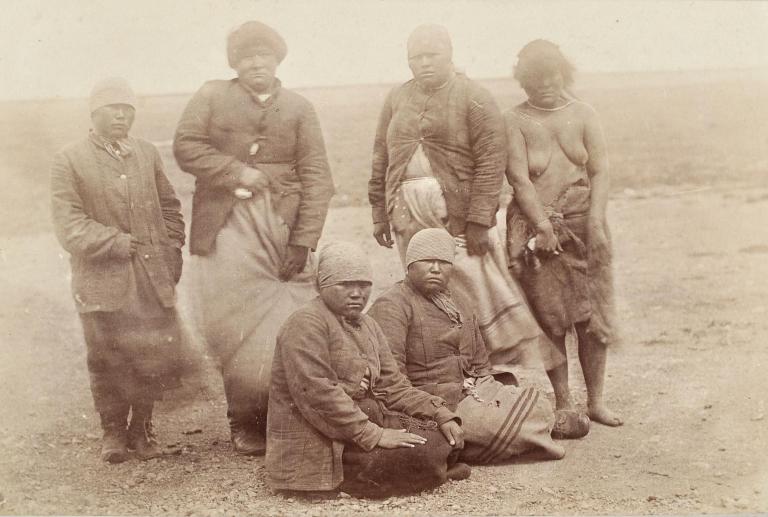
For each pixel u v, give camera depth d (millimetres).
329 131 6758
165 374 4488
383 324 4258
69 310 7023
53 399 5246
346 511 3805
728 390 5156
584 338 4766
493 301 4680
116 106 4320
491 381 4402
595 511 3799
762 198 9539
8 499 3938
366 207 8422
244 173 4469
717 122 9227
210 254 4527
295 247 4523
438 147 4605
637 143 9289
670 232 8938
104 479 4176
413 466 3924
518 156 4668
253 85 4512
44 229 8219
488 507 3838
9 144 6590
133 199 4379
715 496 3918
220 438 4715
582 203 4715
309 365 3881
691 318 6590
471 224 4594
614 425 4734
